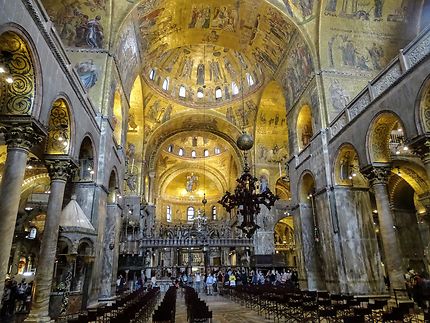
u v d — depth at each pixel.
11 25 6.43
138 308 8.16
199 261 37.50
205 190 45.50
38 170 18.64
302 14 17.38
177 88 30.12
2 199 7.06
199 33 22.03
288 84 20.45
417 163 16.02
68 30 14.60
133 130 29.00
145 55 20.70
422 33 9.74
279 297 10.33
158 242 25.83
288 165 20.52
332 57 16.66
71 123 10.12
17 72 7.50
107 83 14.34
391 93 10.87
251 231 14.36
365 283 13.36
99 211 12.74
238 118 30.81
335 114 15.74
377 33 16.97
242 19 20.16
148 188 31.67
